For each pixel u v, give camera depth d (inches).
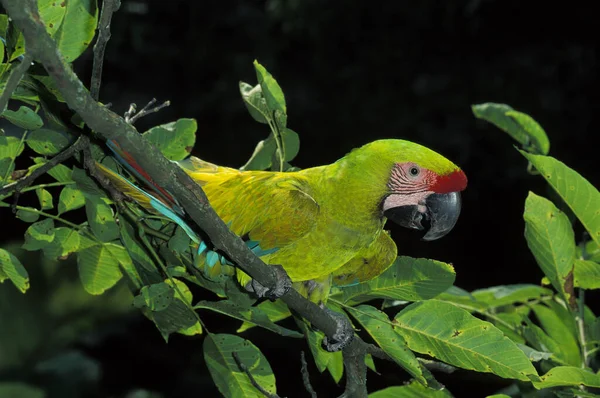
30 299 571.2
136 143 140.7
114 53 736.3
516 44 724.0
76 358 568.4
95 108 133.8
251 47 753.0
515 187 674.2
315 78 745.6
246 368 192.1
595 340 213.2
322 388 604.1
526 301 239.0
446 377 515.5
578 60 698.8
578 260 211.6
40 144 190.2
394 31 740.7
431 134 698.2
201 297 585.0
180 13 749.3
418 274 201.8
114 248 208.8
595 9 697.0
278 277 198.7
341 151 718.5
